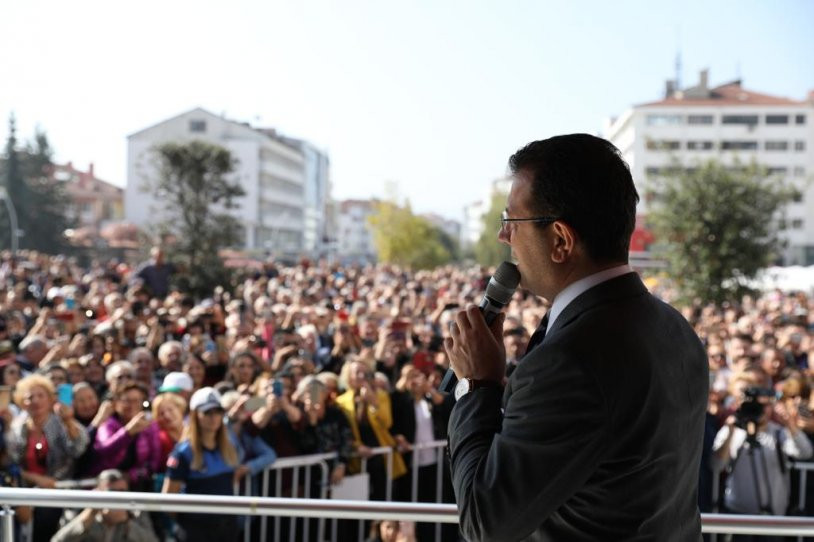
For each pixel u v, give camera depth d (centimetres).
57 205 7312
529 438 165
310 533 683
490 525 165
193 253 2283
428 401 795
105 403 629
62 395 641
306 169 12319
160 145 2325
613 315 173
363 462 714
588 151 180
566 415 164
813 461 647
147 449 612
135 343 1056
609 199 178
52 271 2373
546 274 183
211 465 583
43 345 901
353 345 1065
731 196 2055
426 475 776
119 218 11131
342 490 683
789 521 300
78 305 1321
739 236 2056
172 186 2305
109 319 1157
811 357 1029
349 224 17188
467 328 189
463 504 171
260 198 9775
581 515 169
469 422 179
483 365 187
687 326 191
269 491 652
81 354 866
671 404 173
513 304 1527
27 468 574
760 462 633
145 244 2345
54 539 525
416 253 7906
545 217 179
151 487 609
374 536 593
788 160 8956
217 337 1077
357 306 1430
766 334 1278
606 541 168
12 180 7188
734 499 639
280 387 653
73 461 595
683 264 2083
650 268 2144
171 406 634
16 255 3234
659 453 170
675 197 2086
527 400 168
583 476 164
